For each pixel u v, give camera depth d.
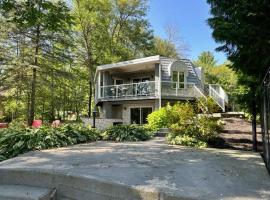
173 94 22.56
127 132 12.01
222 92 20.67
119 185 4.77
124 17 35.00
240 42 7.24
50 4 10.61
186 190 4.48
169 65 23.08
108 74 26.31
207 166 6.33
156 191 4.42
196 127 10.65
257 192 4.44
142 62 22.58
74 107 33.81
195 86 23.83
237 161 6.96
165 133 14.05
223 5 7.84
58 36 22.20
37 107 29.22
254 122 9.34
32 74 22.42
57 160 6.95
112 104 25.89
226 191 4.47
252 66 7.61
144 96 22.78
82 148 9.16
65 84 25.34
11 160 7.04
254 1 6.74
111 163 6.56
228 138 10.34
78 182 5.29
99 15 31.72
